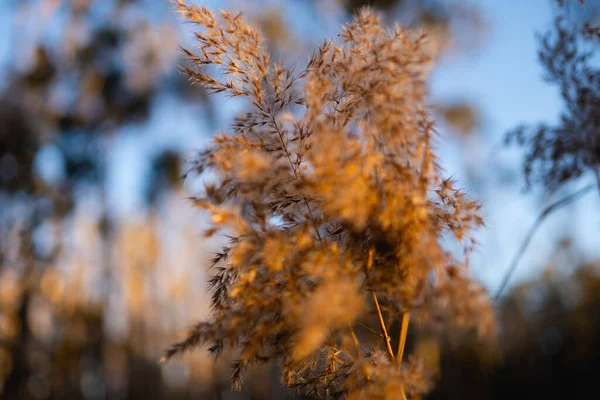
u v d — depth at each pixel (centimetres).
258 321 88
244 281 87
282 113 99
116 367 1114
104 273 1083
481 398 749
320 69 97
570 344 1132
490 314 78
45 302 916
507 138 171
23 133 932
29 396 832
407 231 85
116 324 1128
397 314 89
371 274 89
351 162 83
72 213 988
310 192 88
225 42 103
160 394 1205
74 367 934
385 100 88
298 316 82
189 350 83
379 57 92
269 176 89
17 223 887
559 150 163
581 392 1086
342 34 98
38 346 873
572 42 159
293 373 99
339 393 93
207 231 88
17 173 904
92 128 1043
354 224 89
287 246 86
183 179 93
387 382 86
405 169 86
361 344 98
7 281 853
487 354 658
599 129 156
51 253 907
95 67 1041
